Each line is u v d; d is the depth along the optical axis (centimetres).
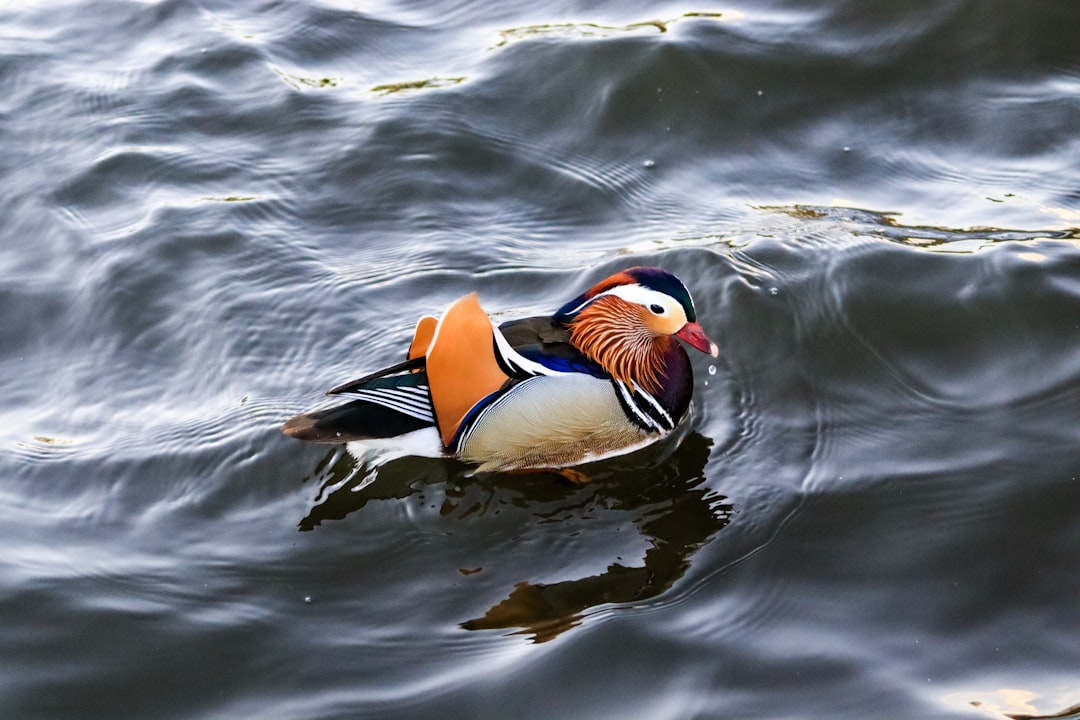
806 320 1173
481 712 802
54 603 884
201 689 823
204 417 1066
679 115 1455
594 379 1004
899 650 841
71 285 1216
